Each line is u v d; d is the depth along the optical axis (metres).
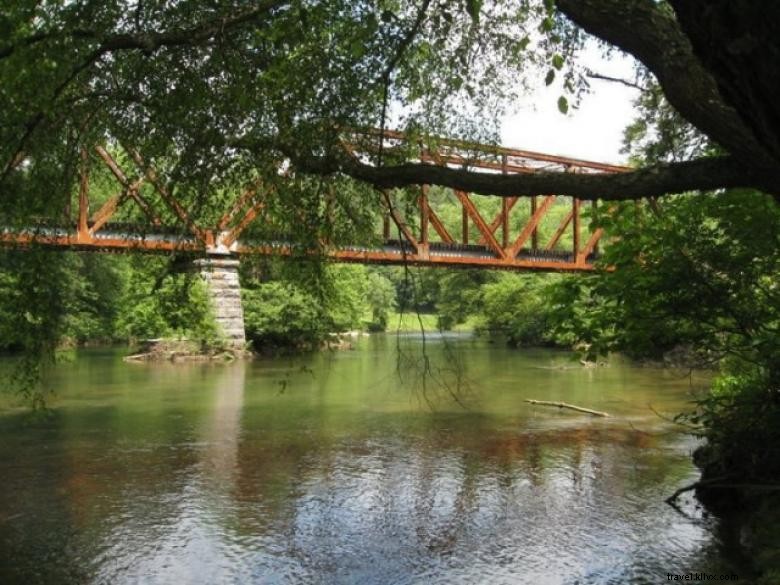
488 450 10.78
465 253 30.09
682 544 6.54
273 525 7.25
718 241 6.19
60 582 5.80
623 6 3.17
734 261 6.08
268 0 4.30
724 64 1.93
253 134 5.14
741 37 1.78
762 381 7.12
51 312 6.30
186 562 6.25
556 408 14.98
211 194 5.54
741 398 7.27
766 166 2.76
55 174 5.76
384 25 4.70
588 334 6.60
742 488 7.25
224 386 19.17
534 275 39.97
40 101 4.78
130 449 10.94
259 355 30.20
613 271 6.62
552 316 6.69
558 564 6.16
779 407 6.94
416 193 5.27
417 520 7.41
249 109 4.91
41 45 4.39
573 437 11.78
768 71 1.80
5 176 5.09
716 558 6.16
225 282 27.42
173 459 10.26
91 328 36.12
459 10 4.70
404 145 5.92
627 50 3.21
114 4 4.94
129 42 4.35
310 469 9.62
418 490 8.55
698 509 7.57
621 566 6.07
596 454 10.45
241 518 7.47
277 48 4.67
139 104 5.65
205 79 5.14
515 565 6.16
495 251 30.23
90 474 9.34
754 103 1.94
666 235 6.13
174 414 14.38
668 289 6.30
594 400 16.09
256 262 6.71
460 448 10.94
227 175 5.45
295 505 7.94
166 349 27.42
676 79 2.96
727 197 5.80
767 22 1.70
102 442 11.48
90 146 6.01
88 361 27.52
